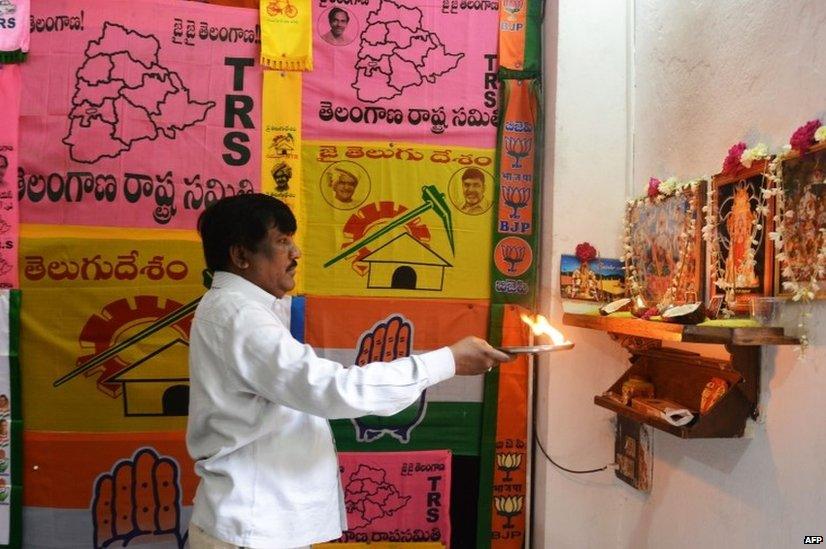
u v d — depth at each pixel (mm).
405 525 2133
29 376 2062
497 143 2182
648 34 2000
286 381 1115
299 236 2133
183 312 2096
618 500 2092
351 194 2150
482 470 2150
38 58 2078
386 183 2156
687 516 1709
